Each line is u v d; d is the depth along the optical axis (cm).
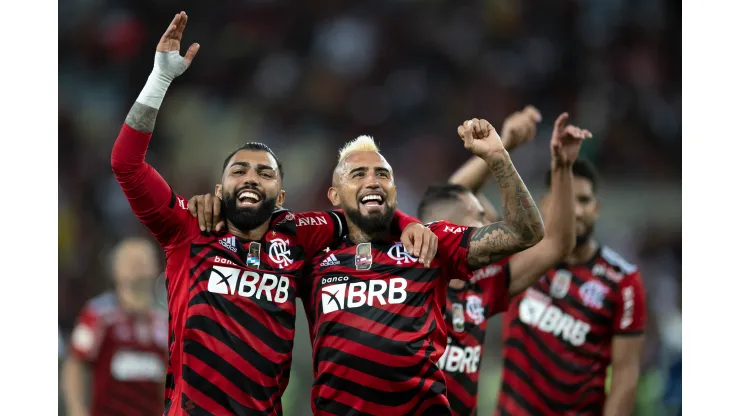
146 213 1523
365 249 1580
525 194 1512
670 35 5900
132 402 2700
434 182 5416
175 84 5641
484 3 5978
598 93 5681
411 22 5975
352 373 1502
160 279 3781
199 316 1498
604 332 2186
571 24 5906
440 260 1592
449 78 5825
